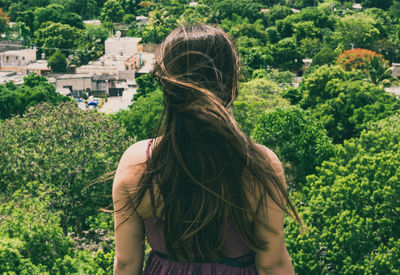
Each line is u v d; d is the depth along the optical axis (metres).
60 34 110.88
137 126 39.44
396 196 16.17
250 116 36.56
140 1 156.12
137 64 92.69
